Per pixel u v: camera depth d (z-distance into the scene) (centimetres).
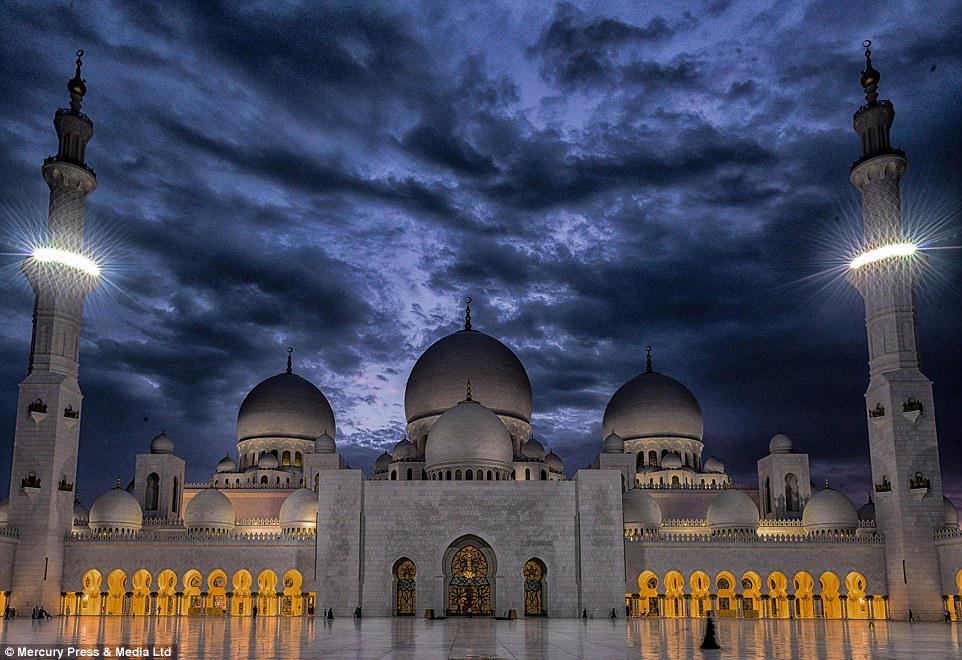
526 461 10262
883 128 9438
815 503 9738
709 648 4066
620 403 12756
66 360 9188
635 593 8831
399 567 8619
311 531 9538
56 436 8862
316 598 8425
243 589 9081
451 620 7688
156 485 11181
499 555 8562
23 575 8512
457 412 9675
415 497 8719
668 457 11994
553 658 3525
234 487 11562
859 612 8900
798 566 8919
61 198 9344
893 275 9162
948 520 10188
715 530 9762
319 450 11875
